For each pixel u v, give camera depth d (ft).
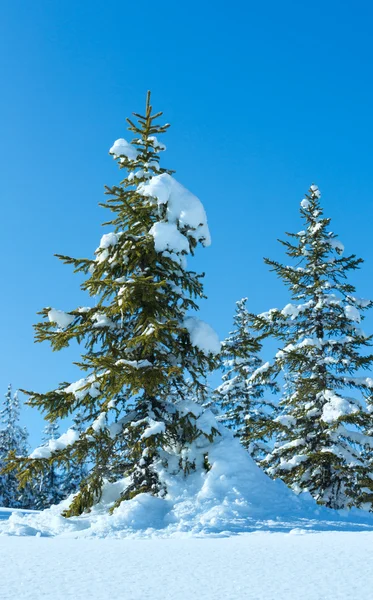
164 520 40.45
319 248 71.46
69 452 45.98
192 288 53.52
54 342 47.85
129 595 13.64
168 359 49.98
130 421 48.83
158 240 49.37
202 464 48.52
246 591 14.10
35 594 13.64
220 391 99.50
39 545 26.07
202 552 22.81
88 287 50.11
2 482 136.67
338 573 16.48
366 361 64.64
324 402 66.28
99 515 45.11
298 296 71.72
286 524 38.88
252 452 94.58
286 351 65.92
